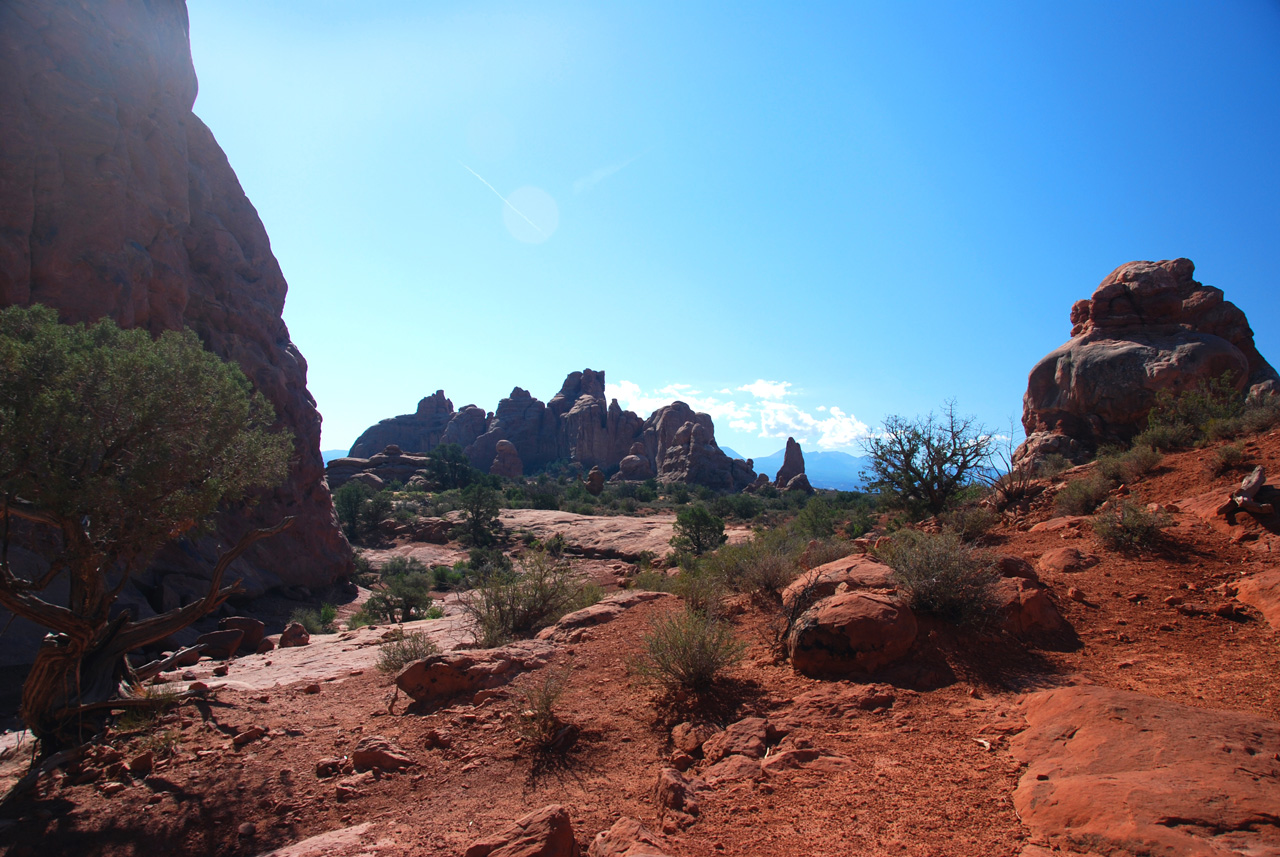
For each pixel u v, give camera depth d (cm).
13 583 749
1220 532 809
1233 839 263
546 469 13625
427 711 708
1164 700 417
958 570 635
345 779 565
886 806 358
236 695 876
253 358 2997
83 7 2384
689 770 465
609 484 10469
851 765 412
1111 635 601
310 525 3183
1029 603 627
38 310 822
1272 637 537
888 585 680
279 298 3500
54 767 690
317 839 457
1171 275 2097
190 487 856
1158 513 871
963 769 391
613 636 888
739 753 458
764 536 1252
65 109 2266
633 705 617
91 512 764
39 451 720
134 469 770
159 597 2164
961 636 608
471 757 567
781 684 587
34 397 714
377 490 7369
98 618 795
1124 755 354
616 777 484
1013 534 1104
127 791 616
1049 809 317
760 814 369
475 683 739
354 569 3491
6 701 1286
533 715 591
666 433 12900
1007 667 551
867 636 575
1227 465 1012
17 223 2086
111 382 780
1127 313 2114
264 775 609
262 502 2911
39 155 2175
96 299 2241
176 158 2767
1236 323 2005
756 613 869
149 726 773
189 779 626
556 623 1039
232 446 916
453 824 453
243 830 511
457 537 5219
